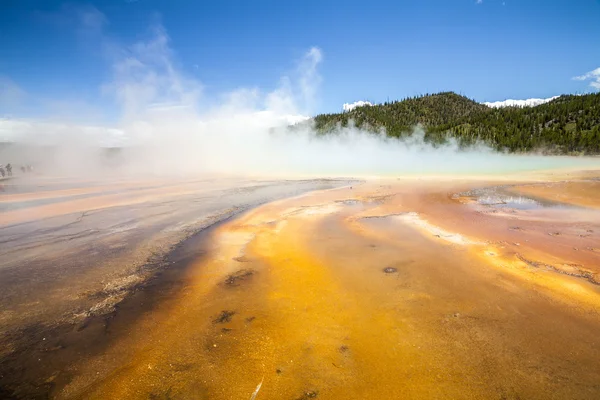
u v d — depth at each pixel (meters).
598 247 7.43
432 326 4.57
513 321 4.63
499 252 7.24
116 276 6.52
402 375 3.67
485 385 3.50
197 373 3.79
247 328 4.65
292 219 10.84
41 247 8.23
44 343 4.42
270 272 6.58
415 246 7.88
